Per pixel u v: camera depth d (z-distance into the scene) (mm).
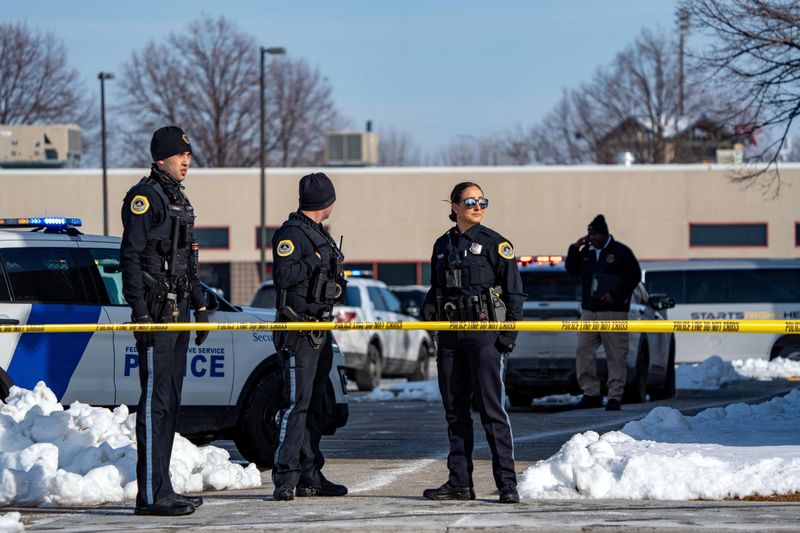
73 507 19641
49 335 23562
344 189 109875
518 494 19016
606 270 37375
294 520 17469
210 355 24688
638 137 157750
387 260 109625
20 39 169000
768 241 104688
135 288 18531
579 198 107000
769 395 45375
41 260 23922
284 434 19812
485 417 19062
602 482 19438
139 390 24219
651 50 155875
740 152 100062
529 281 40125
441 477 23266
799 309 58125
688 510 17797
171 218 18797
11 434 21250
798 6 48562
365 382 52781
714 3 48688
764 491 19062
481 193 19250
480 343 18984
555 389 40312
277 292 20078
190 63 173250
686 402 42156
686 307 58781
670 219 106000
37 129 121438
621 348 37531
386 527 16578
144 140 171500
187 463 21469
